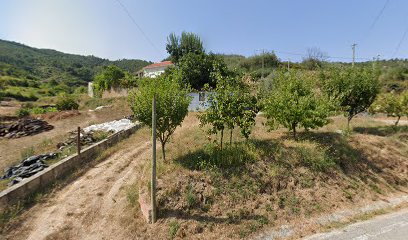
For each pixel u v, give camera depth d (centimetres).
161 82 850
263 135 1106
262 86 1035
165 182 682
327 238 588
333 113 1031
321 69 1295
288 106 977
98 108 2598
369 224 649
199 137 1073
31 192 753
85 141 1237
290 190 748
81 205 713
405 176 959
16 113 2305
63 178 877
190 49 3106
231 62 5206
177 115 806
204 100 917
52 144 1279
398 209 756
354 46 2620
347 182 840
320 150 918
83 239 580
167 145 1007
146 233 576
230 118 810
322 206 723
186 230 580
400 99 1423
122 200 725
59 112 2283
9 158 1130
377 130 1319
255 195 701
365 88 1142
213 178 709
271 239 590
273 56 5075
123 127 1576
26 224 626
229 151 805
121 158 1071
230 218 629
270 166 795
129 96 864
